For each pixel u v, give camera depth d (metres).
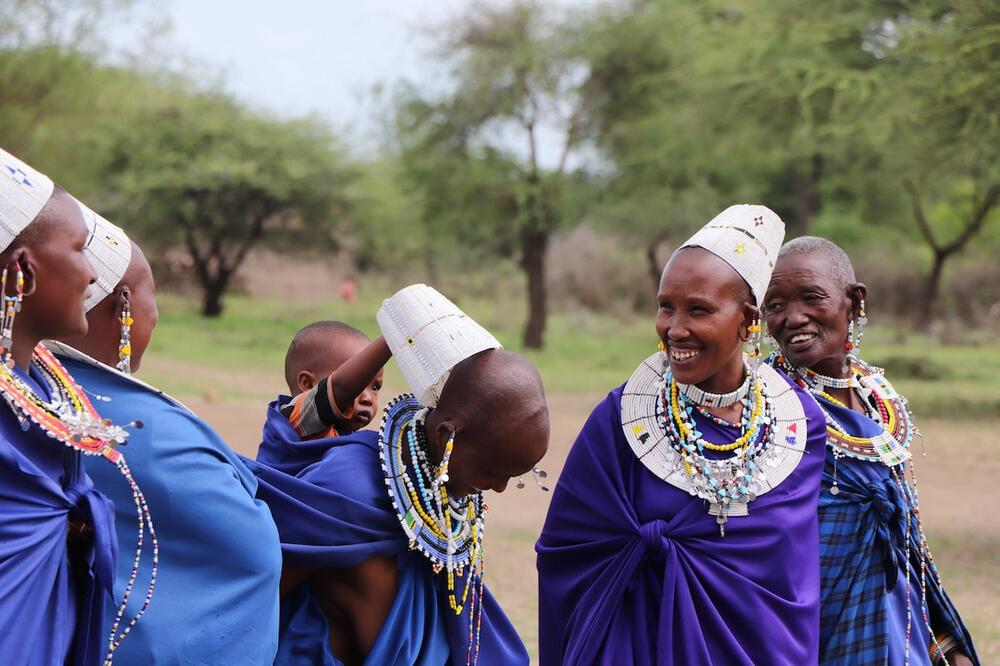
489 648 3.46
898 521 3.65
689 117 24.12
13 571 2.42
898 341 34.53
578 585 3.62
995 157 17.38
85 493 2.62
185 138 38.66
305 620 3.27
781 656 3.34
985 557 9.72
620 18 30.25
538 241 32.56
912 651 3.76
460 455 3.18
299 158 39.41
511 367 3.17
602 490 3.59
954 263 40.00
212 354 27.28
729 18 27.78
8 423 2.51
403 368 3.21
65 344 2.97
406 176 32.97
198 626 2.84
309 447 3.38
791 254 3.96
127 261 3.19
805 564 3.49
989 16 15.57
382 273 50.78
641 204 33.31
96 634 2.66
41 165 26.36
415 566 3.30
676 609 3.38
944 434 16.95
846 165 29.78
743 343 3.61
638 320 42.06
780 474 3.52
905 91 17.52
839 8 19.88
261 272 52.81
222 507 2.91
